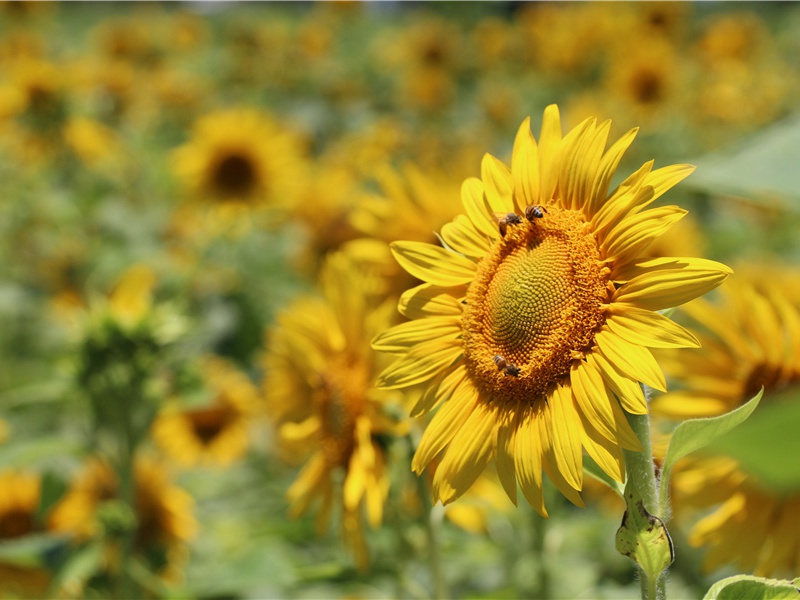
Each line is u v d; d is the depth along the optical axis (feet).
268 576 9.00
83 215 24.35
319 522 8.34
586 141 5.06
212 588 9.05
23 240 23.98
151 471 12.80
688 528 10.53
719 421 4.16
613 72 28.60
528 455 4.77
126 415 10.84
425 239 11.88
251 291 19.36
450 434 5.14
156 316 10.98
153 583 10.16
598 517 11.57
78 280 22.90
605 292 4.82
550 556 9.90
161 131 34.37
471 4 57.62
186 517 12.82
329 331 8.36
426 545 7.77
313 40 42.29
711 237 18.90
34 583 11.31
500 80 40.14
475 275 5.40
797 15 45.50
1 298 21.98
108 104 32.09
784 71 35.45
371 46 50.21
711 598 4.25
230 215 21.85
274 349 9.85
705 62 34.19
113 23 51.78
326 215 19.56
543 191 5.25
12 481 12.16
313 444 8.51
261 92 39.42
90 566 10.08
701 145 28.66
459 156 25.05
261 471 16.69
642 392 4.51
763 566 6.70
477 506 7.99
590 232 4.98
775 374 7.22
